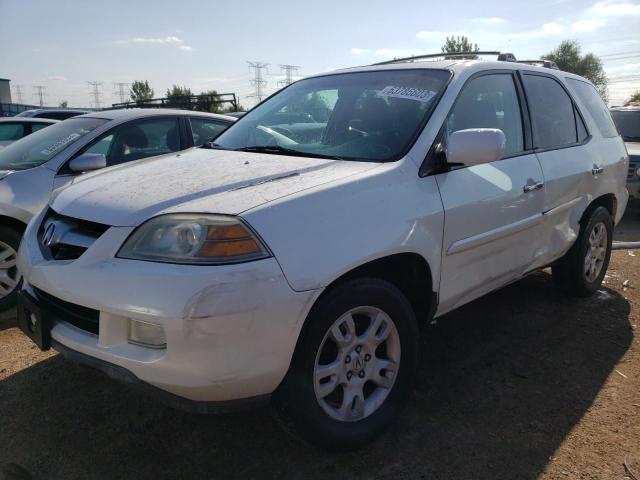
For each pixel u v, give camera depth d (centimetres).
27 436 272
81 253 238
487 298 466
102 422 284
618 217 486
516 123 361
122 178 279
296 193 235
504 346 376
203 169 279
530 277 521
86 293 221
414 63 357
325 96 355
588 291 458
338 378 247
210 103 1305
